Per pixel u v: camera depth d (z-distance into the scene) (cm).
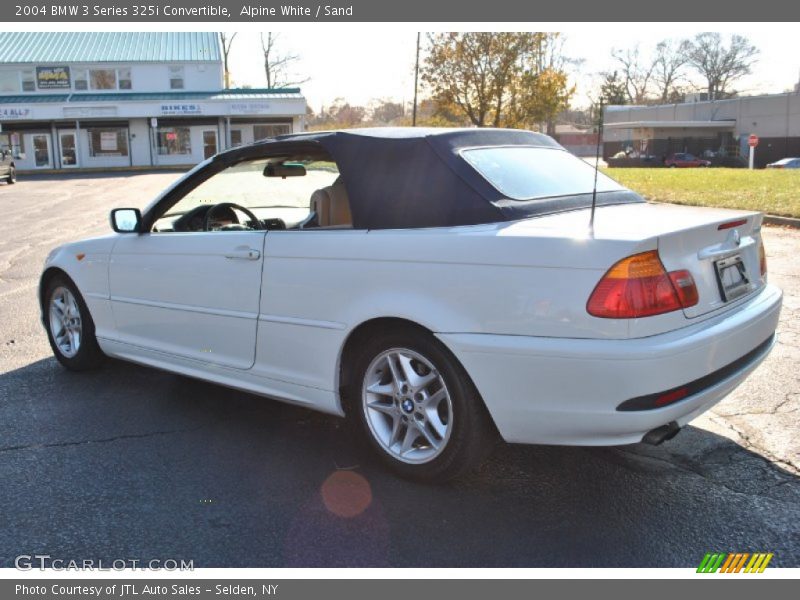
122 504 309
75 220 1623
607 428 271
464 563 265
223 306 384
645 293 266
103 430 391
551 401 278
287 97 4134
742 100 5488
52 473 339
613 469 338
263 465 347
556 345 272
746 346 306
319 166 418
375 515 298
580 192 351
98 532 287
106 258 453
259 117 4256
